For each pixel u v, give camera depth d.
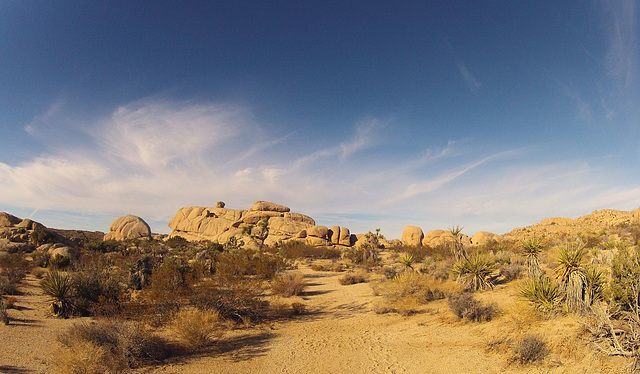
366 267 32.25
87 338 8.62
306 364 9.09
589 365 6.60
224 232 76.62
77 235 75.94
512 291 13.79
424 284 16.47
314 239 64.06
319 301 18.22
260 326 13.02
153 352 9.27
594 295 9.22
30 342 9.49
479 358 8.27
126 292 15.09
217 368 8.73
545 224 60.12
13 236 40.09
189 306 13.25
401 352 9.70
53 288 12.74
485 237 52.62
